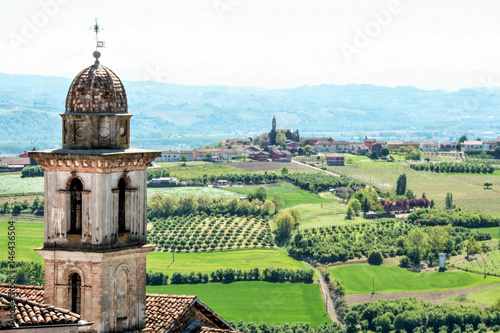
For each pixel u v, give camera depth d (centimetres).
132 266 6116
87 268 5944
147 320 6662
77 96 6053
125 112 6219
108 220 5969
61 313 5247
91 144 6022
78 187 6047
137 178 6162
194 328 6881
